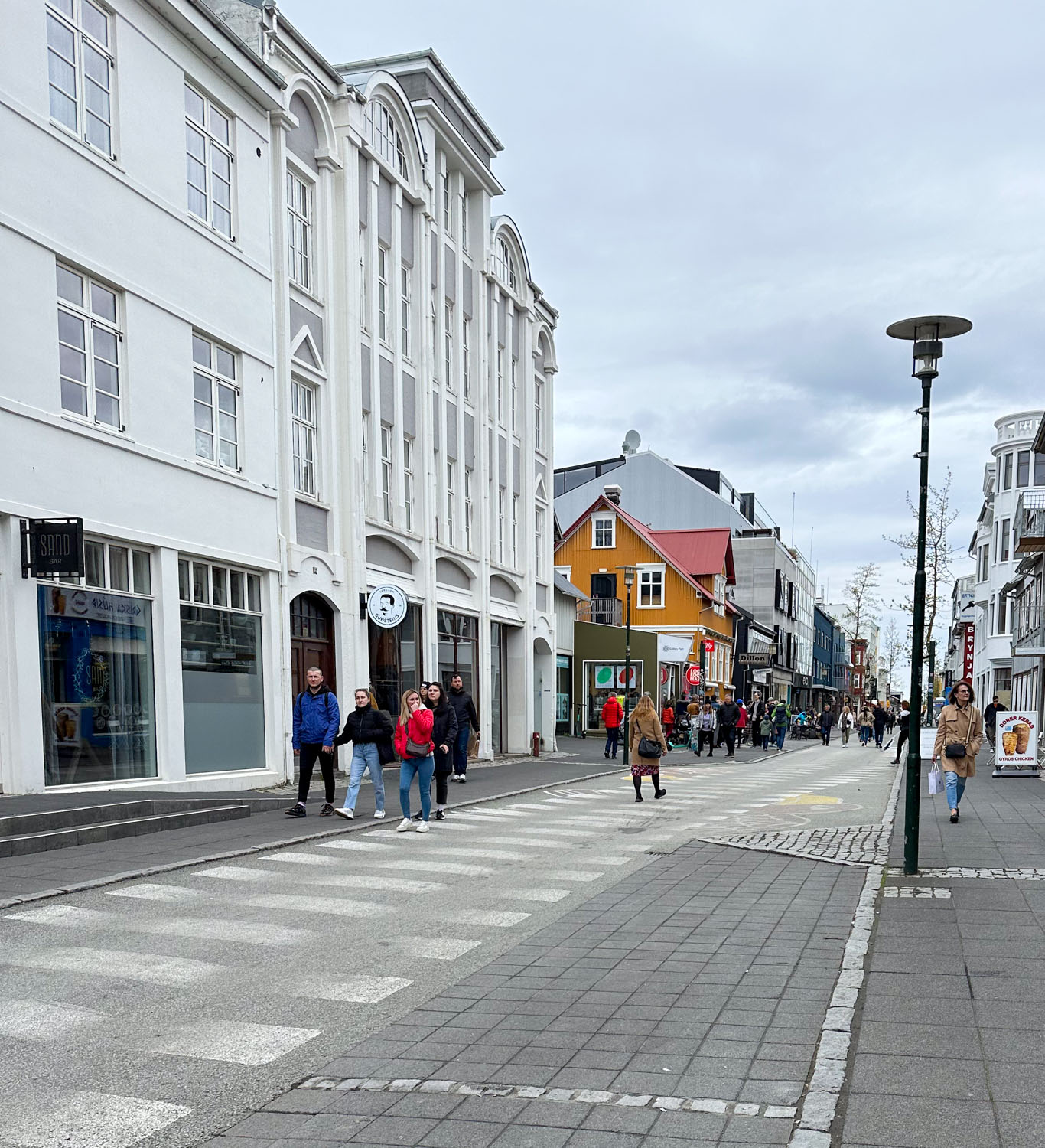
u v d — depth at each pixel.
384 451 22.73
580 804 17.00
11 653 12.36
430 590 24.16
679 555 62.31
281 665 18.23
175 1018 5.53
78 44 14.05
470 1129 4.09
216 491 16.64
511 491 31.09
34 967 6.49
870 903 8.20
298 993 5.99
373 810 14.89
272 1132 4.12
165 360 15.56
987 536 58.41
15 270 12.65
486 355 29.38
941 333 9.70
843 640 135.25
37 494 12.85
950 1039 4.93
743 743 45.66
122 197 14.69
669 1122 4.11
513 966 6.55
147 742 15.02
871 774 26.27
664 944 7.07
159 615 15.25
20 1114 4.30
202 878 9.41
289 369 18.89
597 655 43.81
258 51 18.42
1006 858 10.45
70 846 10.73
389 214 23.08
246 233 17.86
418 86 25.20
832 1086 4.38
